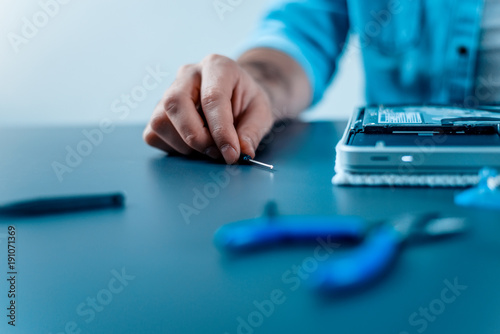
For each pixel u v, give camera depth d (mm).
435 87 998
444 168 388
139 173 498
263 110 619
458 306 218
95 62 1904
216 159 544
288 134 688
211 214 358
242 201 385
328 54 1026
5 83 1933
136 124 860
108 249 302
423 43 995
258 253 284
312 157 535
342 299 229
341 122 785
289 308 224
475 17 910
